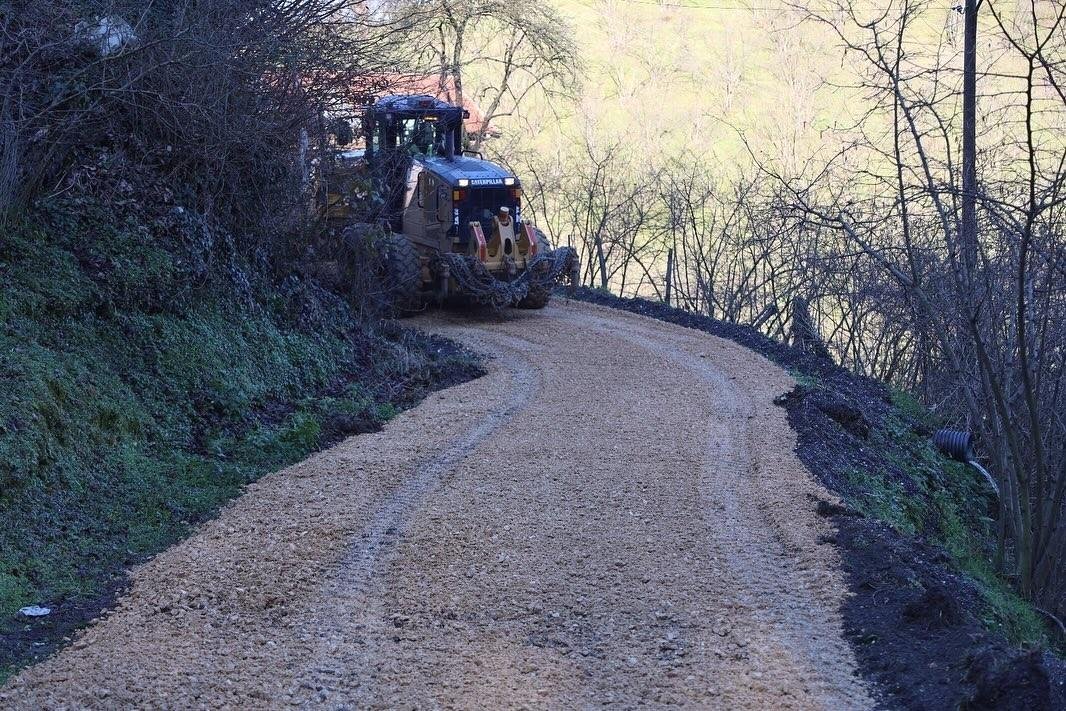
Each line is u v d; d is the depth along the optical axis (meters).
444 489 8.09
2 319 8.16
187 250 10.29
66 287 8.88
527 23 25.77
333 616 5.88
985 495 13.14
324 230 13.68
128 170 10.14
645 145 26.84
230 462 8.69
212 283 10.52
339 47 11.72
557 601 6.11
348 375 11.81
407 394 11.55
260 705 4.85
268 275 11.84
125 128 10.35
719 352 14.35
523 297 16.44
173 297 9.90
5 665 5.23
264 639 5.58
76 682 5.02
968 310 8.87
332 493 7.97
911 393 16.59
